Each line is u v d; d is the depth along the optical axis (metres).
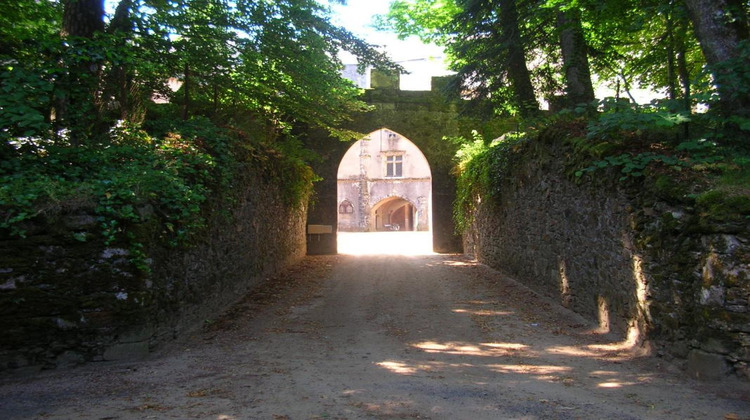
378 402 4.11
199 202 6.90
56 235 5.29
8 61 6.87
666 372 5.11
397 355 5.93
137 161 6.34
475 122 18.86
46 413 3.86
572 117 8.99
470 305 9.13
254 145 10.89
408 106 19.39
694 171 5.60
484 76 13.38
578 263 8.01
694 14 6.41
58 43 6.21
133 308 5.52
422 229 43.88
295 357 5.82
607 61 11.85
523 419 3.71
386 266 14.87
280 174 13.23
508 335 6.98
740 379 4.57
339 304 9.34
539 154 9.57
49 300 5.27
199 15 9.45
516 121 13.12
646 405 4.04
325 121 15.00
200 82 10.80
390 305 9.23
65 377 4.93
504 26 12.59
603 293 7.09
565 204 8.45
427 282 11.86
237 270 9.49
